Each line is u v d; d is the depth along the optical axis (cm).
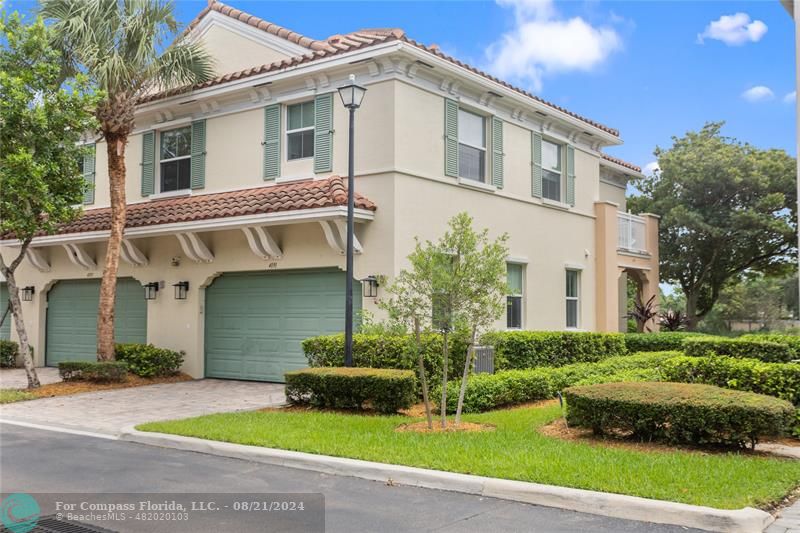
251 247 1472
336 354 1252
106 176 1852
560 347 1582
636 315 2211
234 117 1614
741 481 646
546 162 1869
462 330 931
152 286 1698
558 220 1869
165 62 1515
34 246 1853
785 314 4150
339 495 668
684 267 2648
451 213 1502
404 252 1371
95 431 1022
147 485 707
